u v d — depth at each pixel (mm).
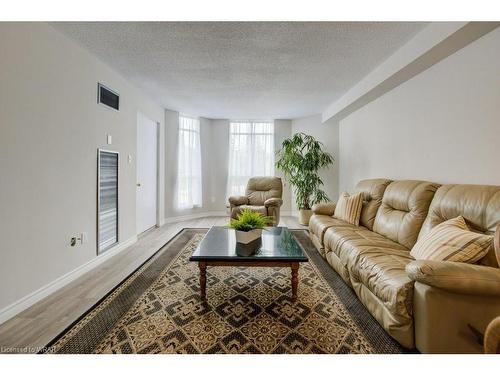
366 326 1646
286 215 5812
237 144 5859
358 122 4148
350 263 1972
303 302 1948
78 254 2443
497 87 1840
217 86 3629
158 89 3768
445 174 2326
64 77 2252
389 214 2529
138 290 2133
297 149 4965
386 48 2533
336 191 5145
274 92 3902
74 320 1695
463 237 1459
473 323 1240
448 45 2070
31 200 1915
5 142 1711
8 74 1728
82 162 2506
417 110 2701
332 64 2902
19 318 1721
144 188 4238
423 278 1235
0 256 1677
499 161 1834
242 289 2166
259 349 1430
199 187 5613
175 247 3383
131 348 1426
